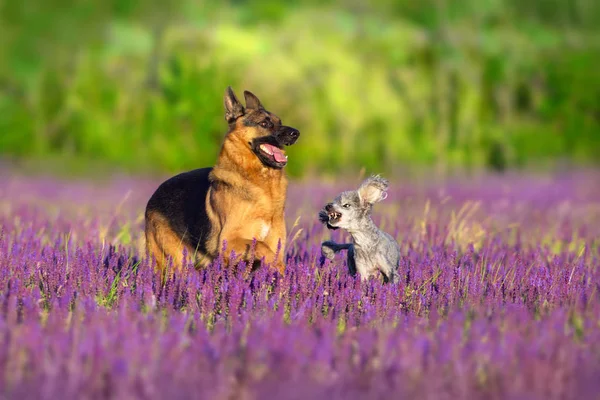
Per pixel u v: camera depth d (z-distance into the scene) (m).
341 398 5.08
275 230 9.90
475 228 13.44
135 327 6.17
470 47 44.19
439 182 32.16
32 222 13.95
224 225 9.63
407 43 42.91
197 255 10.15
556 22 52.97
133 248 11.94
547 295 8.34
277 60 38.50
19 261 9.23
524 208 22.02
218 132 38.62
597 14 52.84
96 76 40.91
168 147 38.47
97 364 5.23
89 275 8.39
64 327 6.45
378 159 38.44
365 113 38.84
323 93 38.19
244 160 9.61
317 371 5.42
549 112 44.56
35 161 39.06
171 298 7.89
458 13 50.25
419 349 5.71
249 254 9.12
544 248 12.45
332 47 40.78
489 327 6.59
